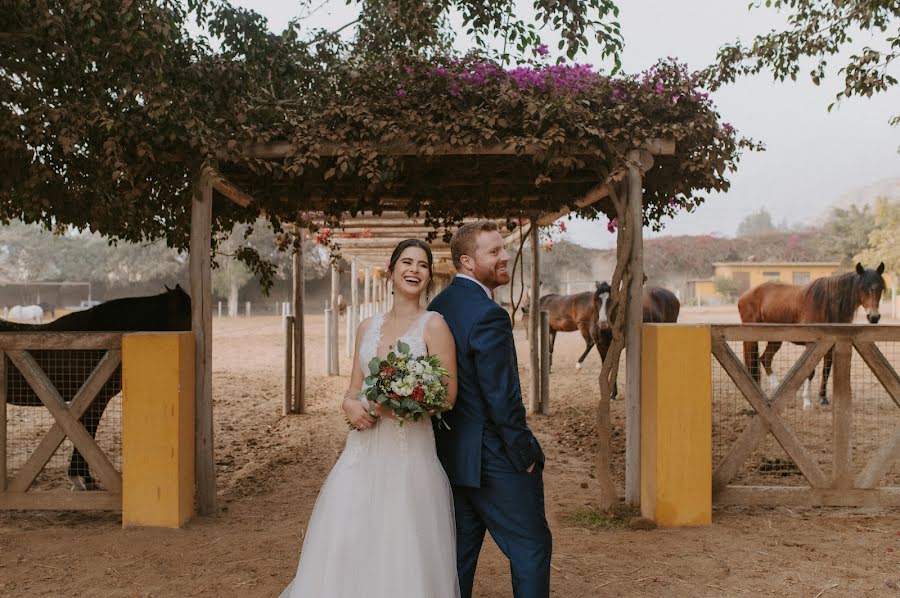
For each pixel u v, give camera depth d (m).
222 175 5.18
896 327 4.89
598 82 5.04
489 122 4.84
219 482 6.00
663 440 4.62
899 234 36.03
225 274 48.59
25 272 57.62
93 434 5.27
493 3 4.94
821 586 3.60
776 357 13.33
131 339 4.60
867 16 5.89
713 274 60.59
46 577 3.75
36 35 4.60
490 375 2.52
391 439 2.65
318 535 2.64
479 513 2.69
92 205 5.16
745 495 4.96
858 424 8.01
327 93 5.45
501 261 2.74
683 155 5.18
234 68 5.39
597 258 53.62
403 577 2.52
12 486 4.82
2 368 4.82
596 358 17.05
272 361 16.34
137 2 4.44
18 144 4.34
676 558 4.01
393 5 5.18
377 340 2.74
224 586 3.63
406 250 2.74
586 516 4.87
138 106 4.75
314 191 6.46
